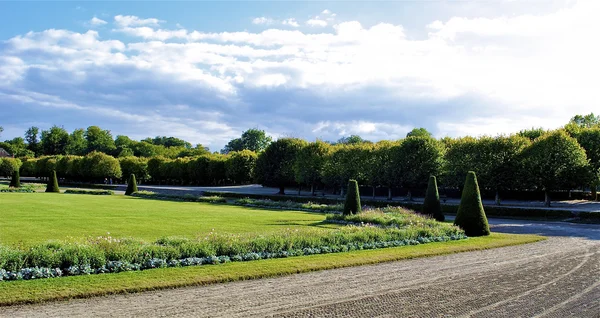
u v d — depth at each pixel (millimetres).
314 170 57031
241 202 44625
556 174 38969
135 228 22219
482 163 42750
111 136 154875
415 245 18734
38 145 148250
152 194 53562
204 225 24281
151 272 12484
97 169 82250
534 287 11820
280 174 60656
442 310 9719
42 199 41031
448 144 55375
